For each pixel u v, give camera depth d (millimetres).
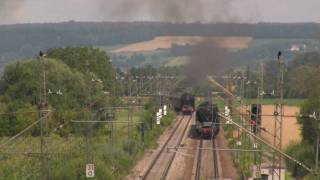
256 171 70375
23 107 108250
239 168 88125
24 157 85250
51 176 69812
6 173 74625
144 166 90625
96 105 111250
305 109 94875
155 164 93250
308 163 85375
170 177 83000
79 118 103688
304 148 90938
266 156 97375
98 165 73875
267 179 69000
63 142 95562
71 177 70375
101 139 100625
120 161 85312
